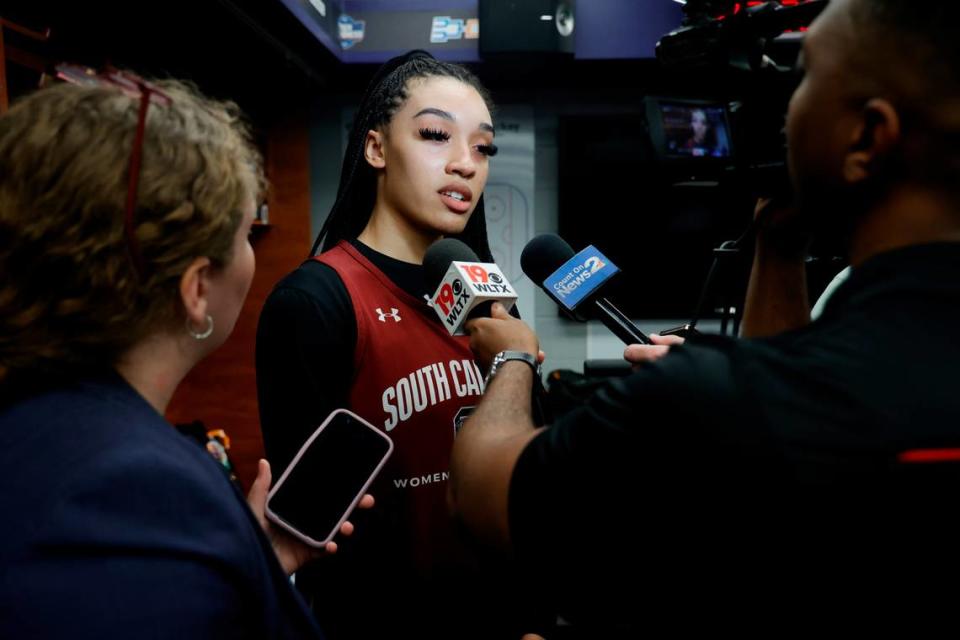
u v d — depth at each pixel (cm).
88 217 53
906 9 47
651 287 378
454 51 329
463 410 111
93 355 57
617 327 103
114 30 227
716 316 379
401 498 106
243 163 65
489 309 92
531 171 385
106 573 46
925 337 46
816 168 54
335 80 363
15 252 54
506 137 385
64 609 45
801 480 45
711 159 182
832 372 46
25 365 55
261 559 56
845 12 52
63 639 45
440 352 111
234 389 375
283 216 379
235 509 55
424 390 108
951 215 49
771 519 46
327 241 130
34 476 49
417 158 113
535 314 392
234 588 52
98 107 56
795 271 80
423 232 118
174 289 59
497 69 348
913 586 43
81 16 207
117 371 60
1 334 54
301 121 375
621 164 372
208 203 59
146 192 55
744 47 108
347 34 328
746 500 46
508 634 111
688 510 48
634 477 50
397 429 107
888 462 43
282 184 378
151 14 229
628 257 378
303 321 103
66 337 55
